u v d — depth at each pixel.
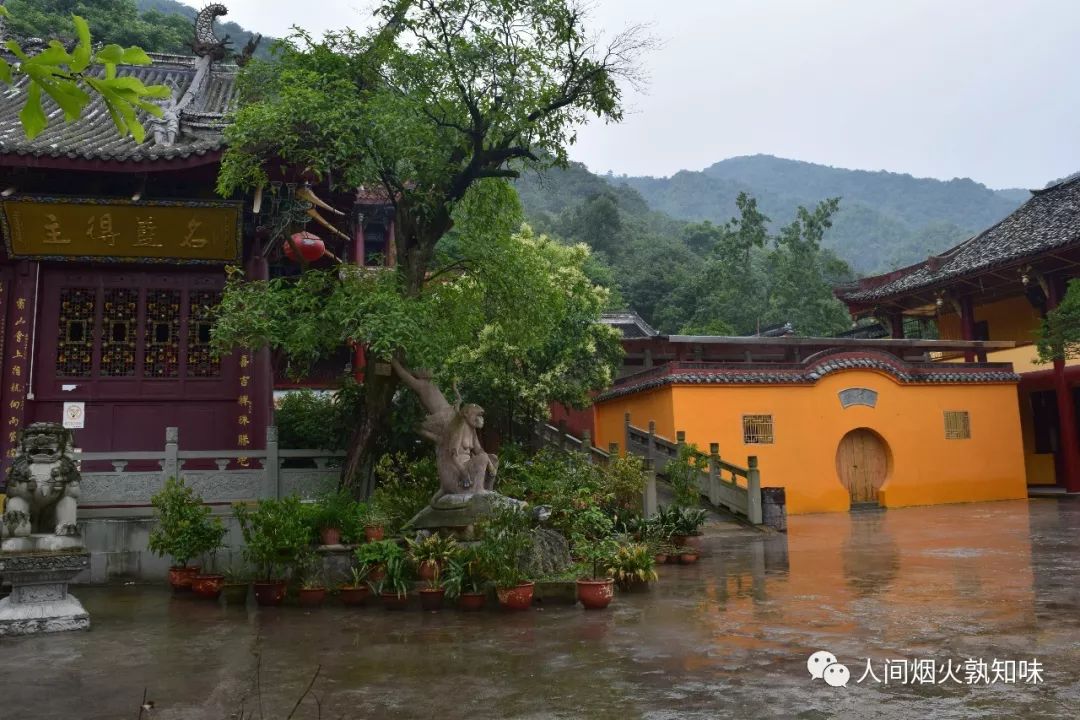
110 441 13.62
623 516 15.12
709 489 20.00
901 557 13.08
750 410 24.20
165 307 14.12
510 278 14.02
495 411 20.45
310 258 13.14
